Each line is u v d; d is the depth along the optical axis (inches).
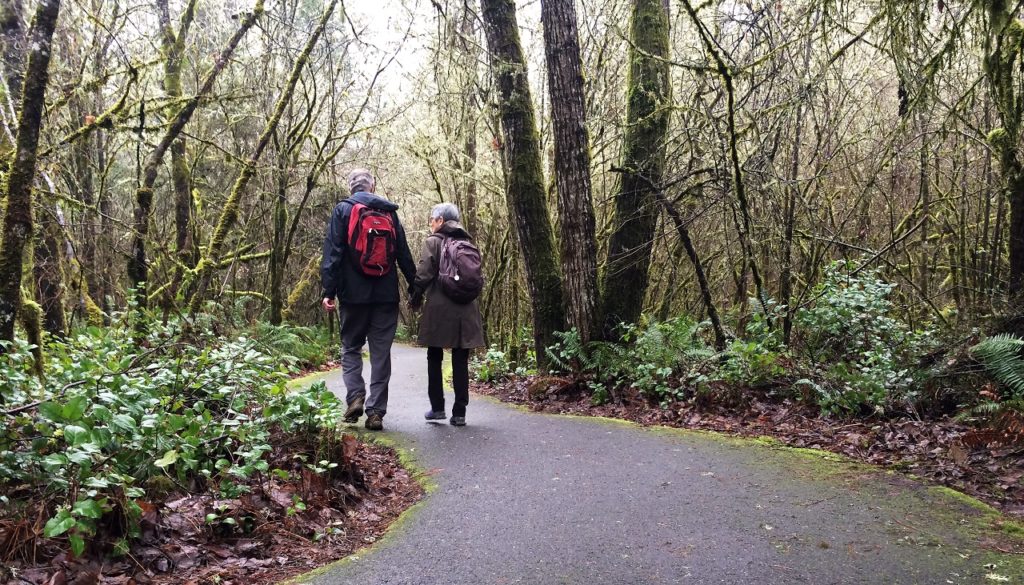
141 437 138.9
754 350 264.1
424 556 125.7
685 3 255.1
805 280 384.2
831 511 144.3
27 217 161.5
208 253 351.3
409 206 809.5
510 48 327.0
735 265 403.2
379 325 235.5
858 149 384.5
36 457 121.3
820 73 274.1
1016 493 150.5
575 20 309.1
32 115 159.8
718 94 311.6
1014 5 227.1
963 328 241.6
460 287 233.1
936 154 313.7
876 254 323.9
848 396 228.7
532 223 331.6
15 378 140.9
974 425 198.4
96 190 456.1
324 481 160.6
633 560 120.9
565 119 308.2
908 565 116.0
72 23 320.5
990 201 355.6
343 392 318.0
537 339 334.3
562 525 139.6
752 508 147.2
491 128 485.1
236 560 124.0
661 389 266.1
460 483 172.7
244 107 495.8
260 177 593.0
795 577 112.4
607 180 488.4
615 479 171.5
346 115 609.6
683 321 302.4
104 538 116.3
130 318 289.7
